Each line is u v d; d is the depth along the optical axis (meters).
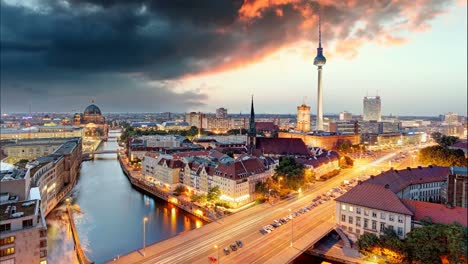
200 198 153.25
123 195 183.62
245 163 163.25
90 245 115.31
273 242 103.12
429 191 154.75
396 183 136.75
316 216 127.44
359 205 110.50
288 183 159.50
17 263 79.06
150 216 146.88
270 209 136.88
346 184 180.38
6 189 103.81
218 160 191.75
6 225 78.69
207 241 103.94
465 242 78.31
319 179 196.88
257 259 92.00
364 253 94.88
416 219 100.00
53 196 161.00
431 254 82.50
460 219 94.38
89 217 145.25
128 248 112.88
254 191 161.12
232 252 96.19
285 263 89.81
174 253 95.38
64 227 133.38
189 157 195.50
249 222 121.00
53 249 112.06
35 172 137.88
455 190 123.19
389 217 104.12
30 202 92.25
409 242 88.00
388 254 90.19
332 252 103.00
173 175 181.75
